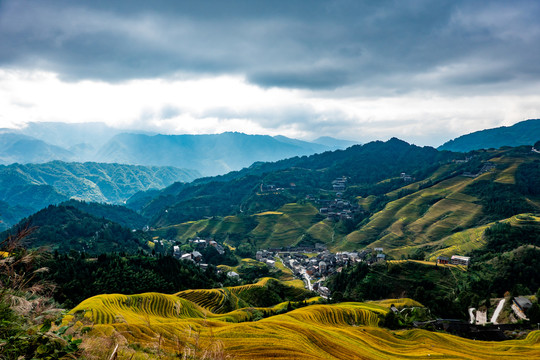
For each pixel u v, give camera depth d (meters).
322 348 59.19
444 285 174.00
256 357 46.12
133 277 138.50
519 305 127.75
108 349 16.30
